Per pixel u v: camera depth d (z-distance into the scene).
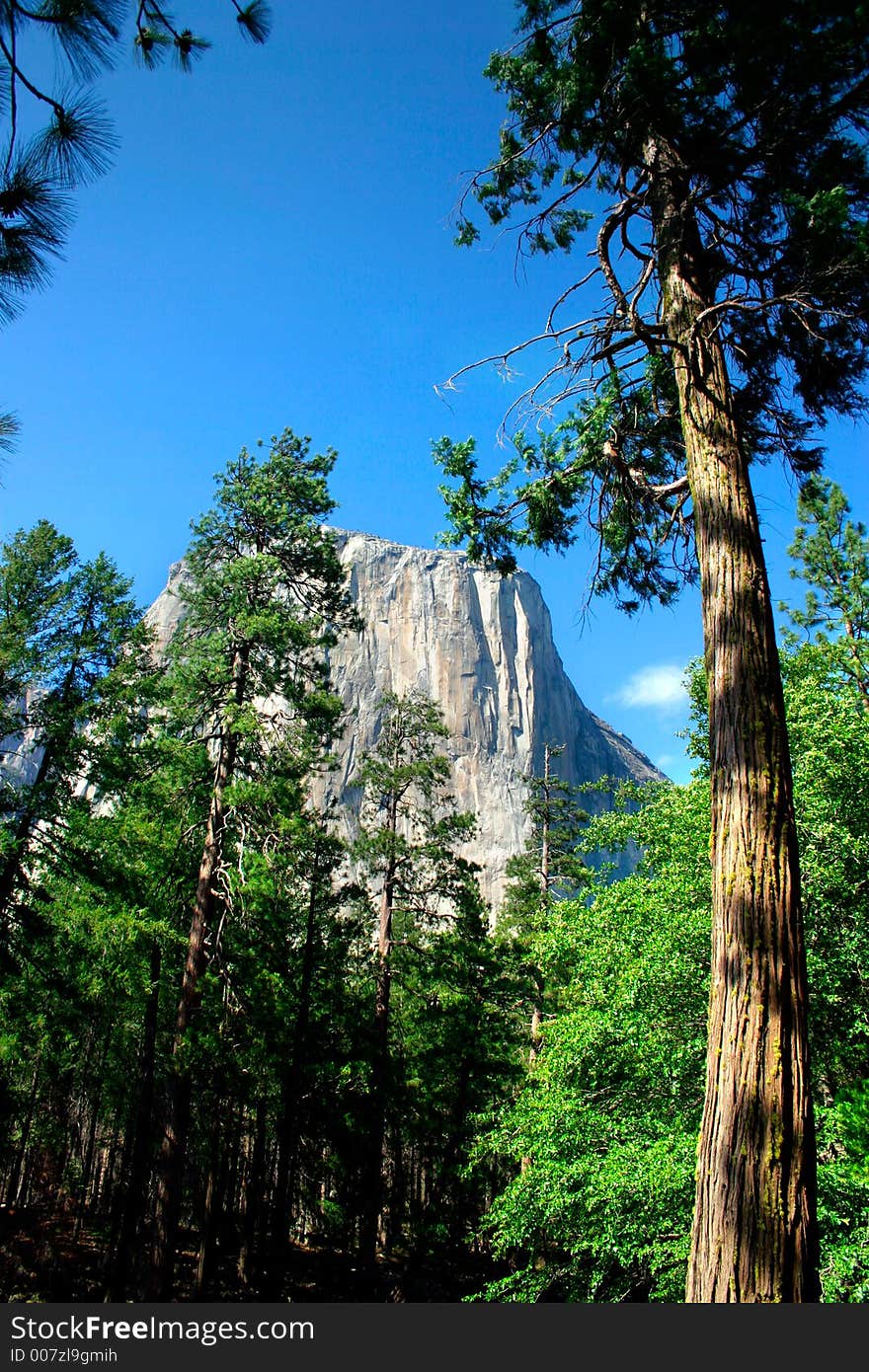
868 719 11.05
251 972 15.57
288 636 15.13
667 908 10.55
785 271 4.53
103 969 15.98
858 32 4.00
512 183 5.74
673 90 4.53
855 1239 7.23
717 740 3.70
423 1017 22.14
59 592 16.62
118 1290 15.77
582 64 4.78
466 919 21.14
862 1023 9.12
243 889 14.30
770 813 3.44
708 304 4.59
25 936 15.42
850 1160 8.14
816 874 9.28
